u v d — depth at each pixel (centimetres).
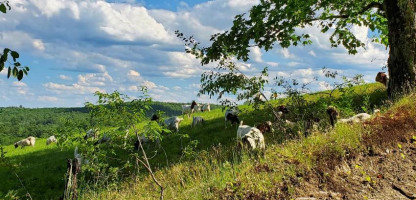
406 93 1514
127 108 936
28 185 1644
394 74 1672
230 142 1658
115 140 998
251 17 1741
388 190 720
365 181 758
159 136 939
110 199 948
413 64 1608
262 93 1350
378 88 2225
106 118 948
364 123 1044
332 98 1759
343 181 754
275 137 1280
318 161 823
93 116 947
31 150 3047
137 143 1914
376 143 913
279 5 1684
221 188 751
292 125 1336
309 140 970
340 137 940
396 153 879
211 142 1780
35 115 12419
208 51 1562
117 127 960
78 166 822
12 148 3406
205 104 3638
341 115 1405
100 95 924
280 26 1731
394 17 1638
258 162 909
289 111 1672
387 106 1377
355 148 888
